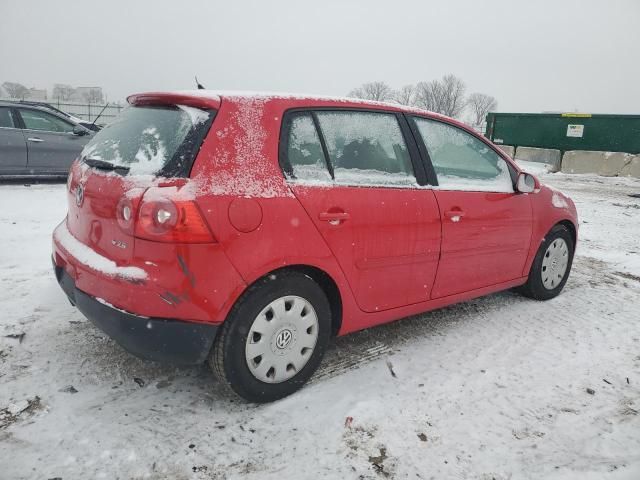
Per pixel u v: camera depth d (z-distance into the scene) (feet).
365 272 9.46
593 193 38.93
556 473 7.32
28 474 6.84
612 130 50.44
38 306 12.08
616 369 10.46
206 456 7.38
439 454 7.66
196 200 7.38
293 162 8.63
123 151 8.57
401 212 9.82
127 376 9.32
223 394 8.91
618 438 8.21
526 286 14.10
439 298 11.18
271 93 8.96
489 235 11.79
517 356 10.85
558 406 9.05
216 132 7.93
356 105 9.91
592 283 16.19
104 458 7.22
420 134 10.85
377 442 7.84
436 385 9.53
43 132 28.60
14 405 8.25
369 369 10.02
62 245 9.23
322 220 8.64
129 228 7.48
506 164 12.70
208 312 7.64
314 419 8.32
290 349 8.72
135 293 7.47
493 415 8.69
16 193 26.25
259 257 7.93
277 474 7.11
